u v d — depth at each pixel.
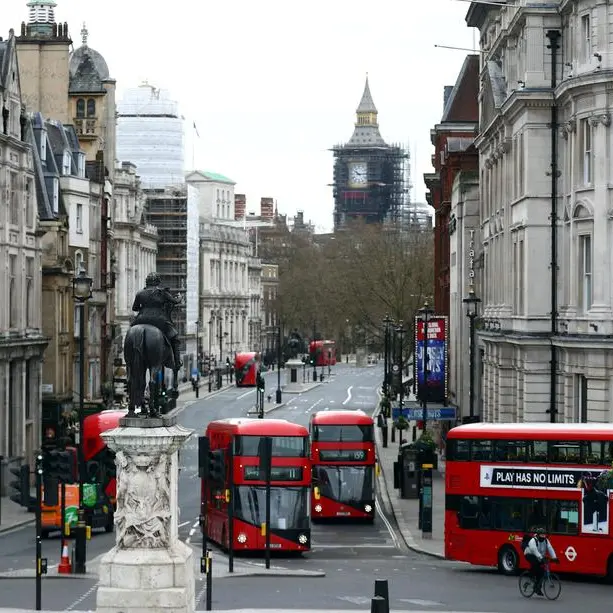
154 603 50.22
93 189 181.38
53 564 85.62
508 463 82.25
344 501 111.69
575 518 79.69
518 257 114.81
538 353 109.44
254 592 73.75
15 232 135.62
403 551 97.00
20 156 137.12
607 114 100.88
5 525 108.12
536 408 109.56
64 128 179.25
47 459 68.69
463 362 158.88
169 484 51.47
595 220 101.50
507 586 77.62
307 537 92.50
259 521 91.88
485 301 139.50
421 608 68.38
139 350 51.41
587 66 102.75
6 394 131.12
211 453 72.19
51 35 189.38
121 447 50.75
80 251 173.12
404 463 126.50
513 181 118.44
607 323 100.19
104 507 104.12
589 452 79.75
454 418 144.12
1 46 136.62
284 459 92.69
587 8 102.75
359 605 68.81
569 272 106.94
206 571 69.50
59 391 155.62
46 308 154.38
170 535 51.41
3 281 132.00
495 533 82.75
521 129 112.88
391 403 178.75
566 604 70.50
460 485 84.31
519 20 112.06
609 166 101.06
